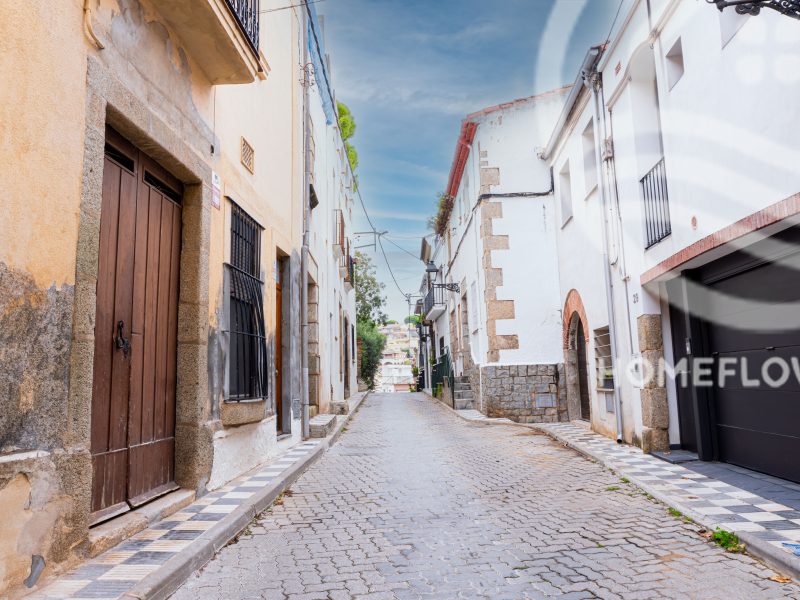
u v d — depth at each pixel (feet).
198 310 18.26
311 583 11.79
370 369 120.16
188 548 12.82
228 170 21.57
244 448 22.43
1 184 9.76
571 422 43.19
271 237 27.53
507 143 46.96
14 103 10.10
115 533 13.04
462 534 15.20
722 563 12.80
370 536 15.11
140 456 15.57
